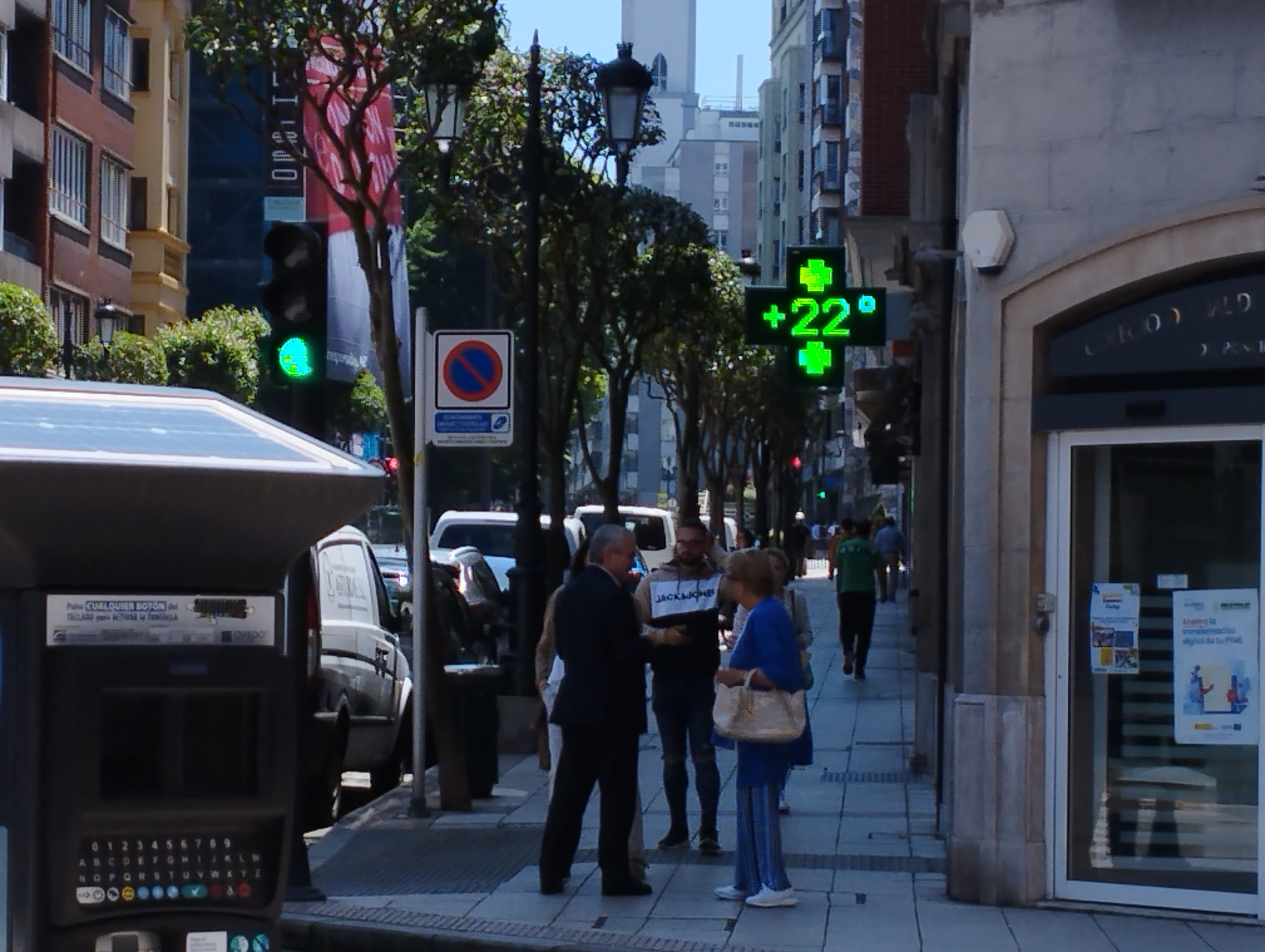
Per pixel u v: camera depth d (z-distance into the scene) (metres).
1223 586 11.48
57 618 4.93
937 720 15.02
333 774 16.22
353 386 60.78
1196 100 11.36
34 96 55.22
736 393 66.00
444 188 21.72
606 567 12.12
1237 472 11.39
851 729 22.56
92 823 4.91
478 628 21.73
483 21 17.30
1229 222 11.19
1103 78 11.66
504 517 31.86
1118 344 11.66
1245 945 10.62
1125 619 11.78
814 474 118.31
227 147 86.94
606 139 30.92
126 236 64.50
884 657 35.09
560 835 12.08
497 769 16.70
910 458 35.66
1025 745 11.86
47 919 4.92
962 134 15.26
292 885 11.73
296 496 5.00
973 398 12.06
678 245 35.59
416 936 10.75
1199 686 11.57
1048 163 11.82
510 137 30.42
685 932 10.93
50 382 5.51
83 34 59.50
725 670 11.70
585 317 33.31
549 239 32.31
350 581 17.12
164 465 4.82
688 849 13.97
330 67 19.36
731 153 181.88
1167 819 11.65
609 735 11.98
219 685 5.04
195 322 59.91
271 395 12.42
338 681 16.16
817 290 19.02
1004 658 11.94
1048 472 11.98
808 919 11.32
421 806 15.48
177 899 5.04
